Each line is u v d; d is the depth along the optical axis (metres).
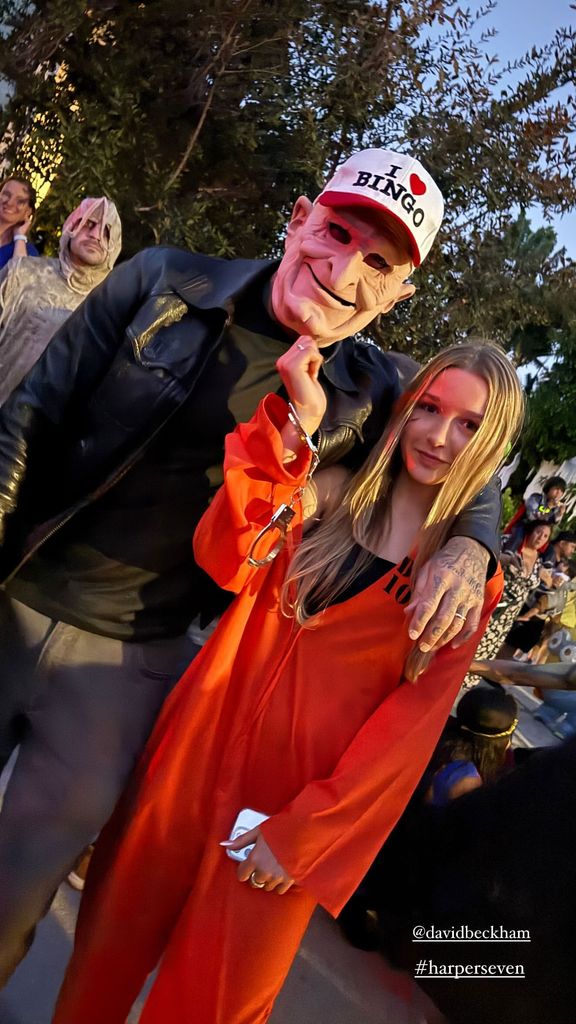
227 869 1.95
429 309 7.29
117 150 6.20
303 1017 2.74
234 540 1.94
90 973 2.05
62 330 2.23
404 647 2.02
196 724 2.03
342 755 1.97
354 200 1.95
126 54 6.50
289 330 2.14
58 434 2.21
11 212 4.78
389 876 2.87
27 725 2.22
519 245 7.59
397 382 2.40
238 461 1.90
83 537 2.17
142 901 2.03
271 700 2.02
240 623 2.04
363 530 2.07
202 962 1.93
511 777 2.56
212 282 2.15
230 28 6.43
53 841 2.10
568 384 15.09
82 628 2.16
